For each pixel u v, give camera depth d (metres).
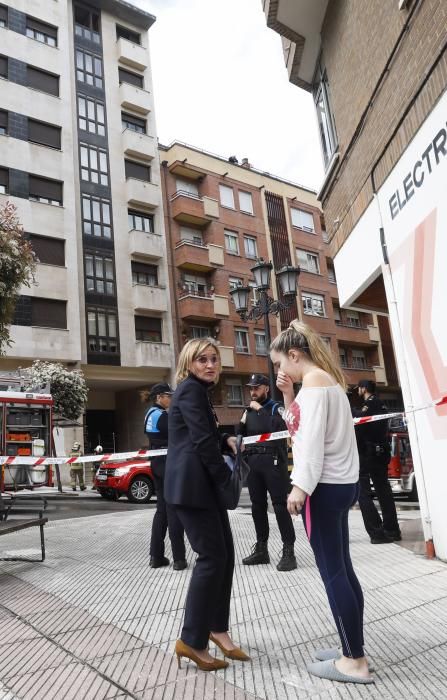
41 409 14.76
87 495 16.72
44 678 2.66
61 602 4.08
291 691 2.45
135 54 30.41
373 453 6.21
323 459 2.63
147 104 30.00
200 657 2.72
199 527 2.84
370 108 6.34
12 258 13.43
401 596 3.91
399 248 5.60
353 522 7.95
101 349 25.00
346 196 7.54
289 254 34.19
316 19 8.25
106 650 3.02
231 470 2.87
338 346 35.56
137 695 2.44
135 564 5.50
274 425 5.23
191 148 30.84
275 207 34.53
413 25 5.12
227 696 2.41
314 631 3.27
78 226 25.70
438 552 5.02
